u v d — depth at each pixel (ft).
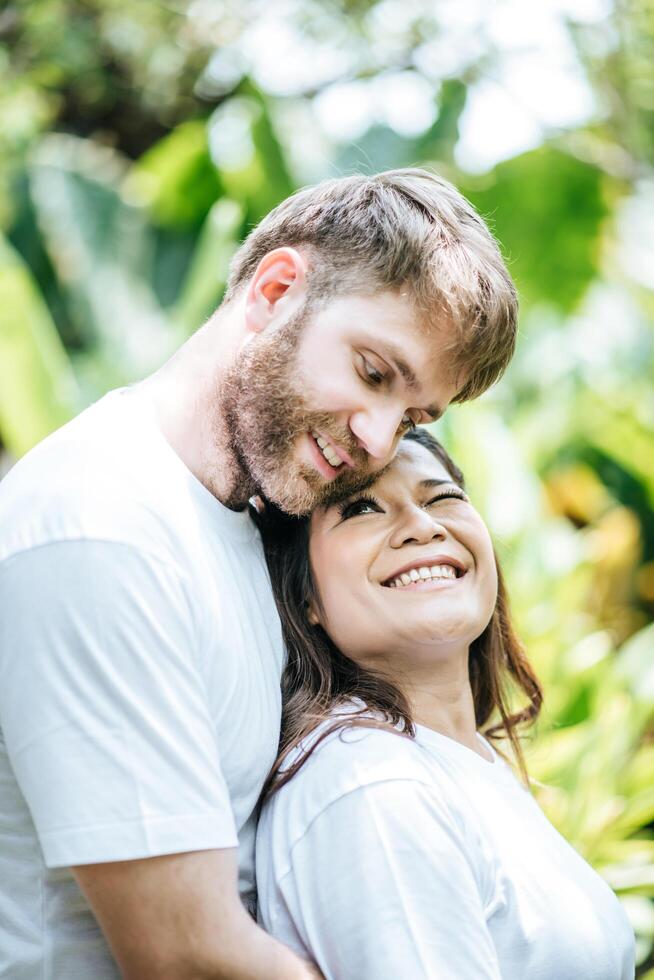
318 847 5.49
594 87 26.27
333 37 27.99
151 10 27.84
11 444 15.30
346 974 5.28
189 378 6.00
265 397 5.75
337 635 6.38
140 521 5.17
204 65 28.45
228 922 4.93
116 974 5.45
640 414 22.59
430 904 5.27
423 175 6.17
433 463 6.69
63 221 21.71
